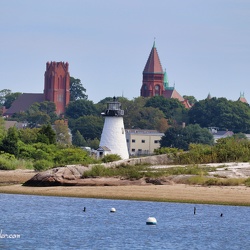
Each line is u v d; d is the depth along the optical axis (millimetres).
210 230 195250
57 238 182125
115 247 173750
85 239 181625
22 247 172125
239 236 188500
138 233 189875
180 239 184000
